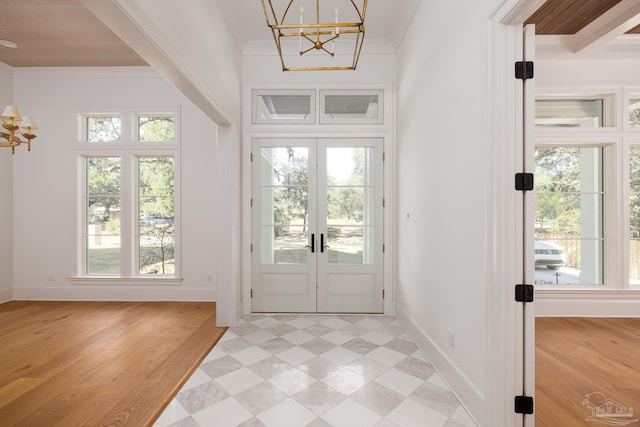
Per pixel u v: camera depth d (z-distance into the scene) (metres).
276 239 3.74
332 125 3.69
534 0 1.35
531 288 1.55
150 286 4.21
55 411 1.83
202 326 3.25
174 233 4.23
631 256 3.62
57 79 4.21
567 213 3.70
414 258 2.93
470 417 1.81
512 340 1.55
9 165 4.19
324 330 3.17
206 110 2.84
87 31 3.34
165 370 2.30
